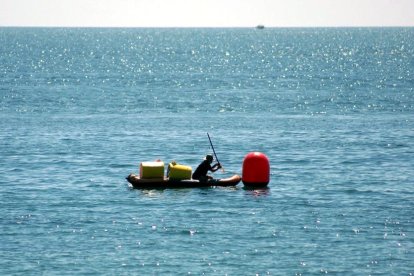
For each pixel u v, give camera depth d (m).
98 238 76.56
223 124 158.88
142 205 89.25
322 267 69.00
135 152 125.12
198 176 99.44
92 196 93.62
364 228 80.44
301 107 192.25
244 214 85.44
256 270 68.12
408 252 73.06
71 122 160.12
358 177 106.06
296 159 119.56
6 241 75.38
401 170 111.31
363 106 195.00
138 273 67.25
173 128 152.12
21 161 116.25
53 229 79.38
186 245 74.56
